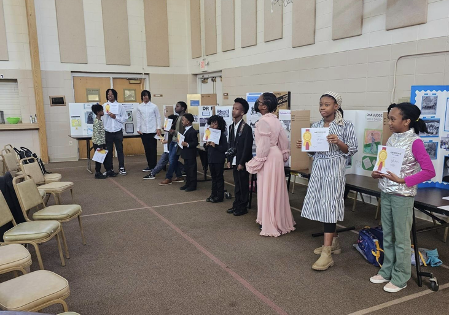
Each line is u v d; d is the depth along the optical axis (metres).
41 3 7.51
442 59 3.70
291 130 3.49
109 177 6.38
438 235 3.58
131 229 3.77
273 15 5.97
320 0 5.08
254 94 4.88
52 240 3.51
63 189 4.05
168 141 5.88
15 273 2.32
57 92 7.89
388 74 4.27
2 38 7.24
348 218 4.11
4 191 3.04
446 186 2.87
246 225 3.88
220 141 4.64
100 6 8.06
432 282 2.51
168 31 8.85
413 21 3.91
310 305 2.34
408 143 2.35
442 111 2.82
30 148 7.75
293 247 3.29
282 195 3.61
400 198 2.38
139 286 2.59
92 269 2.87
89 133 7.20
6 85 7.48
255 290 2.53
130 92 8.76
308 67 5.41
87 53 8.06
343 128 2.78
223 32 7.44
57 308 2.31
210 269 2.86
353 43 4.67
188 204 4.69
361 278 2.70
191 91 9.19
